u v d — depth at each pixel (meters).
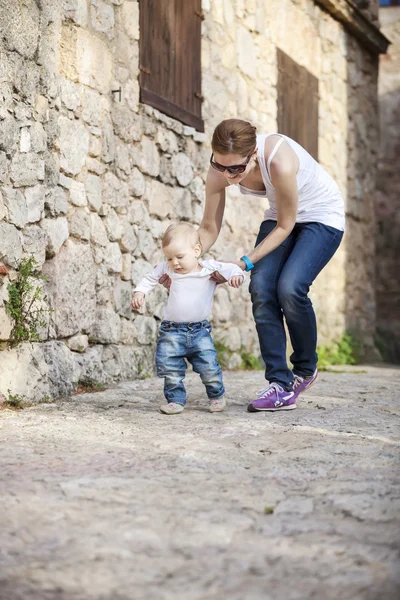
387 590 2.08
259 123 9.83
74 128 5.94
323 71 12.01
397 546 2.39
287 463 3.41
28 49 5.28
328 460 3.48
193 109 8.22
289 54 10.77
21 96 5.21
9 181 5.05
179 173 7.89
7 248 4.97
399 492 2.96
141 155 7.12
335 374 8.41
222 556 2.30
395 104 15.95
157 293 7.36
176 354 4.73
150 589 2.08
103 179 6.44
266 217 4.93
